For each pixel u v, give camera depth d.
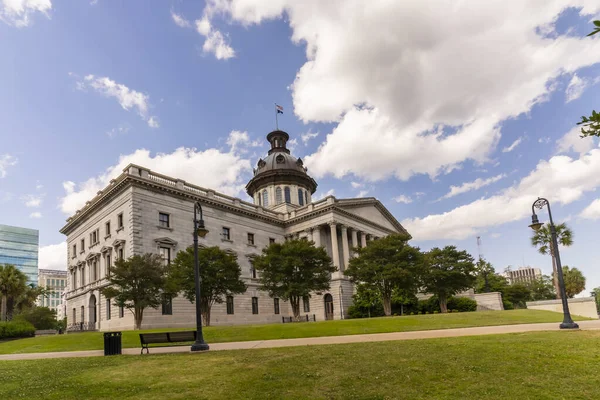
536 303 46.38
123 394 10.27
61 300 178.62
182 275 39.81
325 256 46.09
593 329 20.14
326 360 13.61
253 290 59.44
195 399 9.64
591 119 5.70
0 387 11.40
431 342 17.17
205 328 31.55
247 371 12.40
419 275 51.34
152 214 48.47
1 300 56.88
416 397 9.30
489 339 17.16
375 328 27.55
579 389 9.38
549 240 58.09
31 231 171.62
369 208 75.38
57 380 12.15
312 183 80.75
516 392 9.33
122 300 36.91
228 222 59.19
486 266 81.62
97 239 52.97
